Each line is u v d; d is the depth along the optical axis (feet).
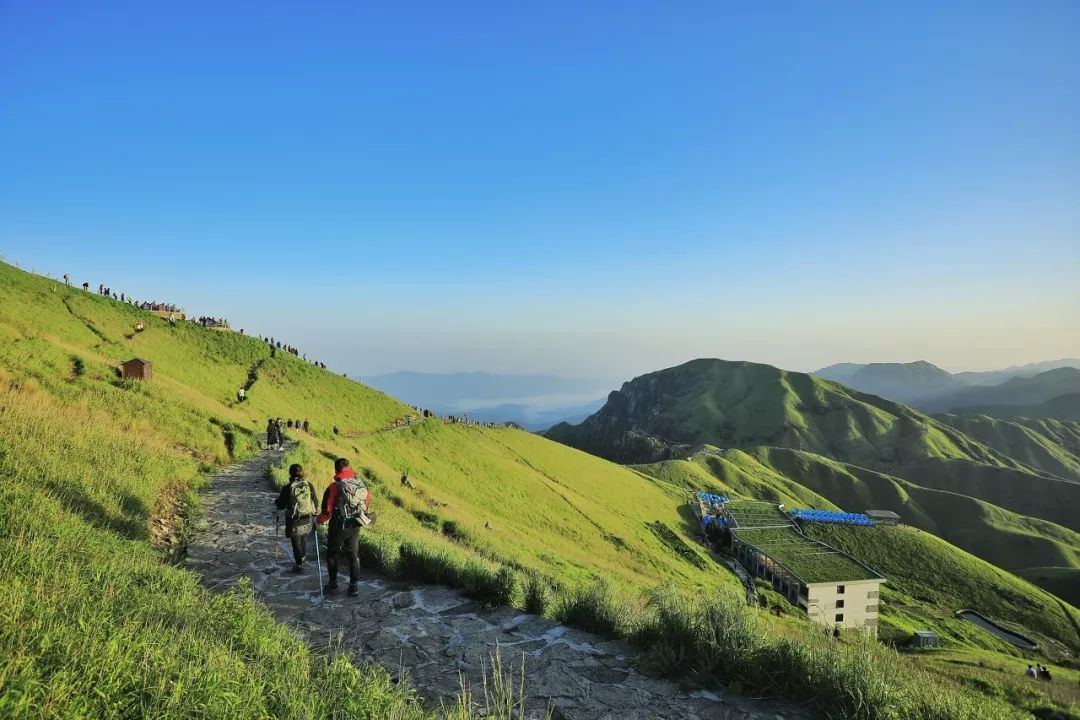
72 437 46.98
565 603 25.26
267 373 220.02
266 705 12.32
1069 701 29.94
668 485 406.62
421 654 20.53
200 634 15.69
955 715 15.80
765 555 262.26
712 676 18.52
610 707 16.67
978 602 286.87
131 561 22.62
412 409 274.57
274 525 42.16
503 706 15.85
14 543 18.78
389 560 30.91
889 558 323.78
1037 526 474.08
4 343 83.10
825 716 16.47
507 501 191.11
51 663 11.07
